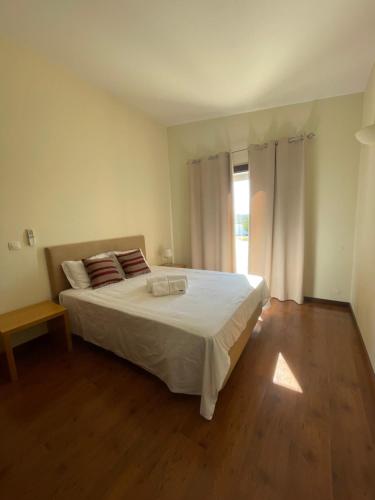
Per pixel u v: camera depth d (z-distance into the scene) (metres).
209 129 3.71
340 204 3.04
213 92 2.90
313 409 1.54
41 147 2.32
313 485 1.10
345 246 3.09
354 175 2.93
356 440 1.32
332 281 3.22
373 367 1.82
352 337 2.41
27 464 1.23
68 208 2.60
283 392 1.69
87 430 1.42
